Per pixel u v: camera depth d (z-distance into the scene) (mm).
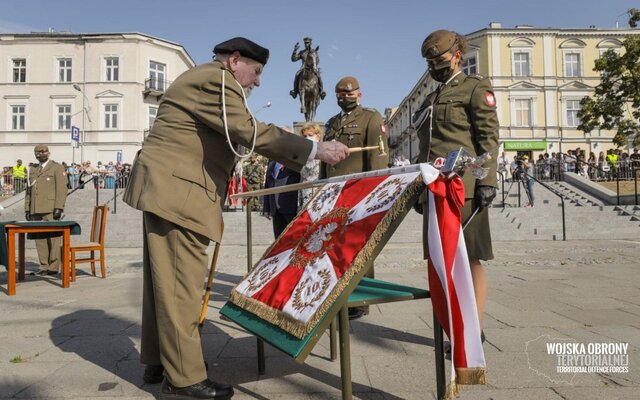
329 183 2750
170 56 41469
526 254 9562
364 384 2570
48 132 38875
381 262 8562
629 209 15008
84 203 16594
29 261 9688
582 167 23406
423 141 3422
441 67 3336
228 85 2395
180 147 2410
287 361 3014
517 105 38125
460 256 2014
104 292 5875
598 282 6031
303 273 2287
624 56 23109
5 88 39000
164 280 2361
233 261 9031
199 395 2309
